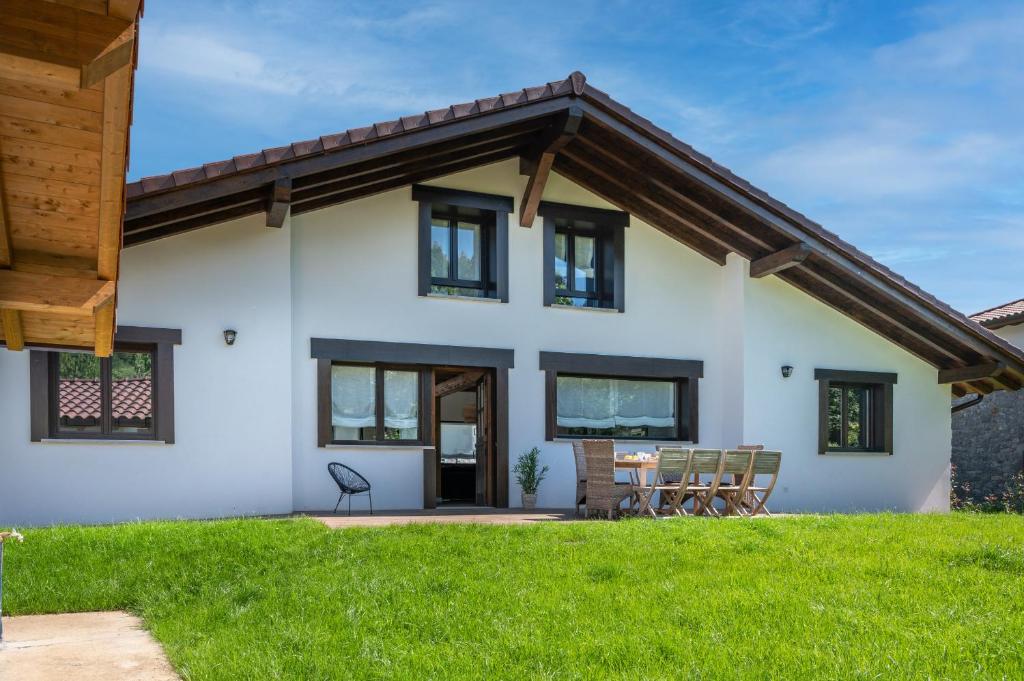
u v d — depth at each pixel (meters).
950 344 14.82
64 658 4.76
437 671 4.31
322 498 11.93
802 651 4.48
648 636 4.82
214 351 11.22
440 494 15.50
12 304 6.23
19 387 10.42
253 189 10.69
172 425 10.94
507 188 13.34
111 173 5.50
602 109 11.82
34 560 7.24
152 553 7.47
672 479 12.62
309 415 11.92
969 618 5.13
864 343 14.93
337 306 12.16
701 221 13.81
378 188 12.42
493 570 6.73
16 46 4.46
